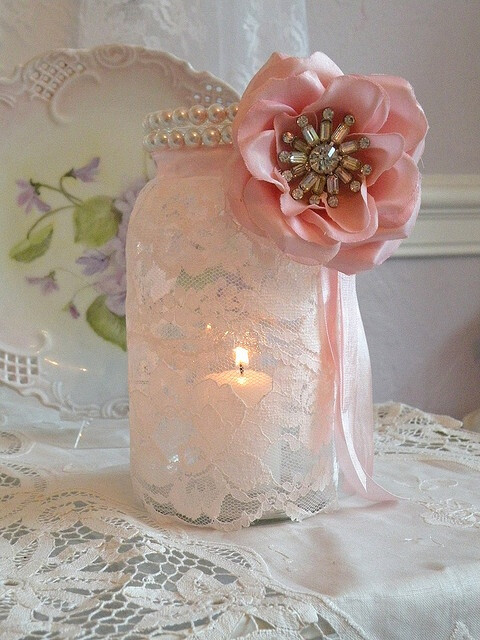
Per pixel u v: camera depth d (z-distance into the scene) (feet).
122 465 1.56
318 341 1.26
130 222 1.34
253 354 1.22
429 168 2.35
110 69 1.77
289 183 1.17
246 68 1.97
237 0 1.95
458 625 1.02
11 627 0.91
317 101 1.13
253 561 1.08
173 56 1.75
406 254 2.32
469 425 2.16
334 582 1.03
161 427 1.25
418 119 1.17
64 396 1.80
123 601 0.97
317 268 1.25
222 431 1.21
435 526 1.23
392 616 0.99
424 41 2.31
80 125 1.81
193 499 1.23
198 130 1.21
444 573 1.05
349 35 2.22
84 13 1.89
